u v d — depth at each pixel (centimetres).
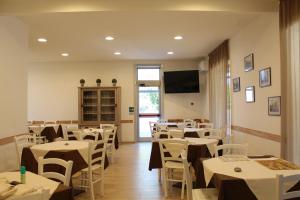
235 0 392
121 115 912
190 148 393
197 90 885
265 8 394
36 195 150
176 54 802
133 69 915
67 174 229
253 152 493
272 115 419
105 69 917
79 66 920
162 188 425
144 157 664
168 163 399
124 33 559
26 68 492
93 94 902
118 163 599
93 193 381
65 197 197
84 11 390
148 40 621
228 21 492
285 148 362
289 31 354
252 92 493
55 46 673
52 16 449
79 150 362
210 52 770
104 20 473
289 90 354
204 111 895
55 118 918
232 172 236
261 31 455
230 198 213
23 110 480
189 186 262
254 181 215
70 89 917
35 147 376
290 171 238
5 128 422
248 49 511
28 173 243
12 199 146
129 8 388
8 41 432
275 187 211
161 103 924
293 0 345
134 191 411
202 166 280
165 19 473
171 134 501
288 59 355
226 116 631
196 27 525
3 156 415
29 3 390
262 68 453
